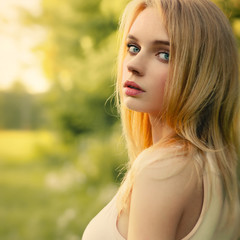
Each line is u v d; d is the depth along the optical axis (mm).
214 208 1520
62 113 16812
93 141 14008
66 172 17000
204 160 1519
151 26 1550
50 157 23875
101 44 11812
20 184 18078
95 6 12000
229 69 1660
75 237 8867
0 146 38969
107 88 11258
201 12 1568
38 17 14180
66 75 15508
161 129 1685
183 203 1418
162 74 1551
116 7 9109
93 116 13648
